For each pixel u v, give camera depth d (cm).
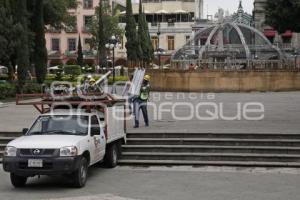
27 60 3594
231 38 4862
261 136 1647
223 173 1402
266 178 1329
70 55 8912
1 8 3544
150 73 4272
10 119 2191
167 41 9669
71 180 1227
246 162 1509
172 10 9875
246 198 1109
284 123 1970
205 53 4609
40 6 3909
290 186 1231
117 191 1181
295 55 5000
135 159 1562
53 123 1306
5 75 4925
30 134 1277
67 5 5525
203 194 1148
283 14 2689
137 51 6712
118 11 8425
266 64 4425
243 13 6988
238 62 4478
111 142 1468
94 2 8938
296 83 4256
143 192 1171
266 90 4172
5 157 1173
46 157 1145
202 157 1547
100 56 6512
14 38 3588
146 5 9994
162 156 1561
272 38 6688
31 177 1316
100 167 1482
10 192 1175
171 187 1224
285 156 1520
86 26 8838
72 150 1160
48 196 1130
